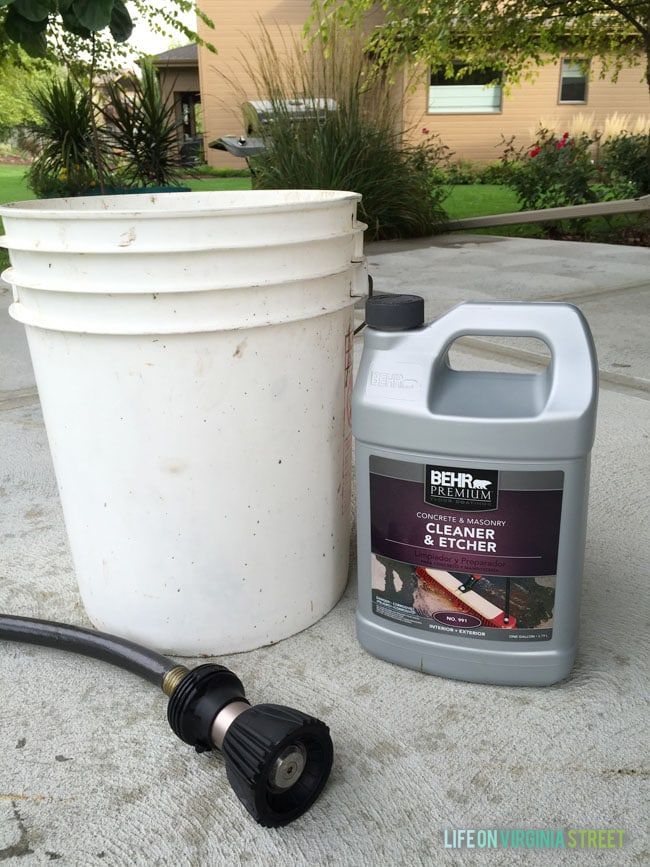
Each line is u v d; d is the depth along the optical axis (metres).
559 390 1.12
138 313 1.12
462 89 13.38
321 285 1.24
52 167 7.02
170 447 1.21
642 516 1.87
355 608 1.56
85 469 1.28
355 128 6.31
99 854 1.02
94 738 1.22
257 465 1.27
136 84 7.20
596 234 6.78
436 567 1.26
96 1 1.78
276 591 1.39
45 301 1.17
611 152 7.74
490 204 9.22
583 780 1.11
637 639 1.42
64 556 1.77
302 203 1.15
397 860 1.00
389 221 6.61
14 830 1.06
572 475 1.15
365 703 1.28
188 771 1.16
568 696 1.28
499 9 6.58
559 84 13.52
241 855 1.01
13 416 2.67
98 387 1.19
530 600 1.23
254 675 1.35
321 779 1.09
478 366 2.92
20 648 1.46
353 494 2.02
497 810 1.07
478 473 1.17
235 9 14.34
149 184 7.24
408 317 1.20
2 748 1.21
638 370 2.84
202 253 1.09
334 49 6.28
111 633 1.43
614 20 6.66
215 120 15.23
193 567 1.31
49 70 7.20
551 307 1.17
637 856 0.99
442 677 1.34
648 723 1.22
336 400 1.38
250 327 1.16
